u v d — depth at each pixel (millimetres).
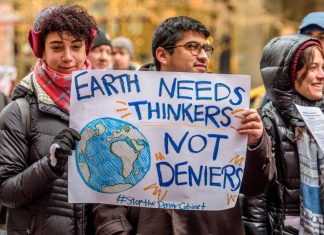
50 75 5105
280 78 5668
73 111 4863
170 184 4828
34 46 5289
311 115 5383
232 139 4836
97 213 5094
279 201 5508
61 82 5098
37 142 5016
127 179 4840
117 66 11125
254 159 4852
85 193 4855
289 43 5699
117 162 4844
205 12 24453
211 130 4840
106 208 5082
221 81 4852
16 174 4941
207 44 5062
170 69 5082
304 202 5398
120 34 23141
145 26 24719
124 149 4848
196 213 4898
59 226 4953
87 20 5215
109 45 9125
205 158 4832
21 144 5016
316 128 5328
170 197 4828
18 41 22859
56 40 5094
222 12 23953
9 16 22625
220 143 4836
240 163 4828
